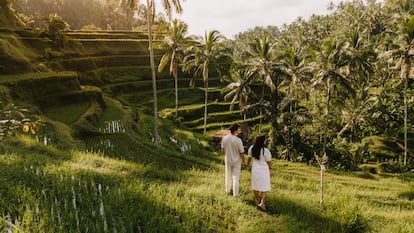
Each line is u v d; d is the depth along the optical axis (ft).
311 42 265.54
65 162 31.78
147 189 25.85
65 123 73.46
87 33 185.88
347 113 121.19
